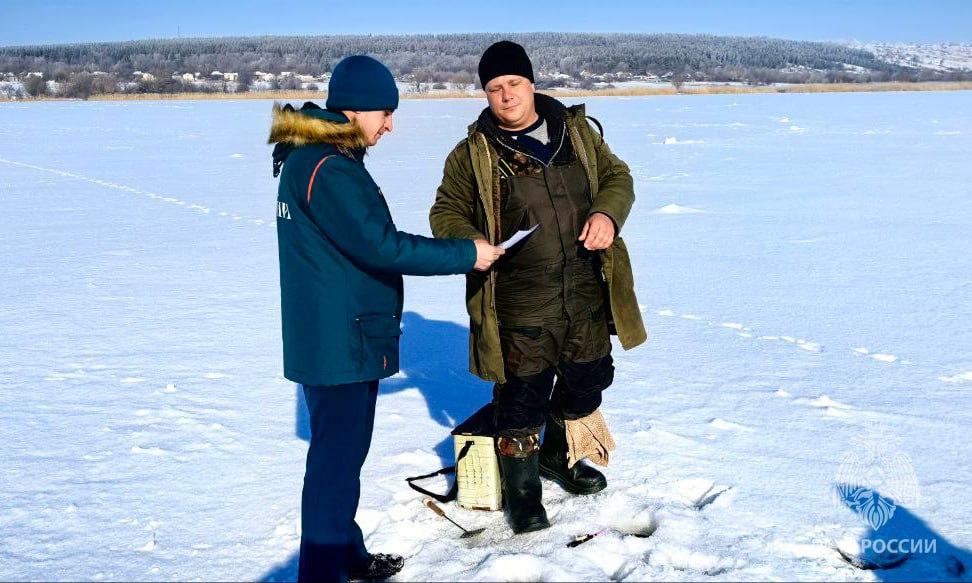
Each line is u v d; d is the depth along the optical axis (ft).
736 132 77.97
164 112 125.49
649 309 20.35
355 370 8.25
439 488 11.05
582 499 10.64
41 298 21.94
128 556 9.43
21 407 14.16
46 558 9.38
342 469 8.38
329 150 8.17
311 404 8.54
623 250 10.34
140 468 11.73
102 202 39.55
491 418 10.36
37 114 120.37
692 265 25.18
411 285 23.66
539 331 9.78
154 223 33.81
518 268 9.70
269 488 11.07
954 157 54.80
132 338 18.28
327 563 8.28
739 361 16.22
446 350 17.35
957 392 14.39
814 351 16.85
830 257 26.07
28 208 37.88
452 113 113.29
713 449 12.02
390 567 9.02
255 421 13.46
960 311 19.74
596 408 10.80
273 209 37.17
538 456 10.15
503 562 8.90
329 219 7.98
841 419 13.17
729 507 10.21
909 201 37.09
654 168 50.72
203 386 15.16
